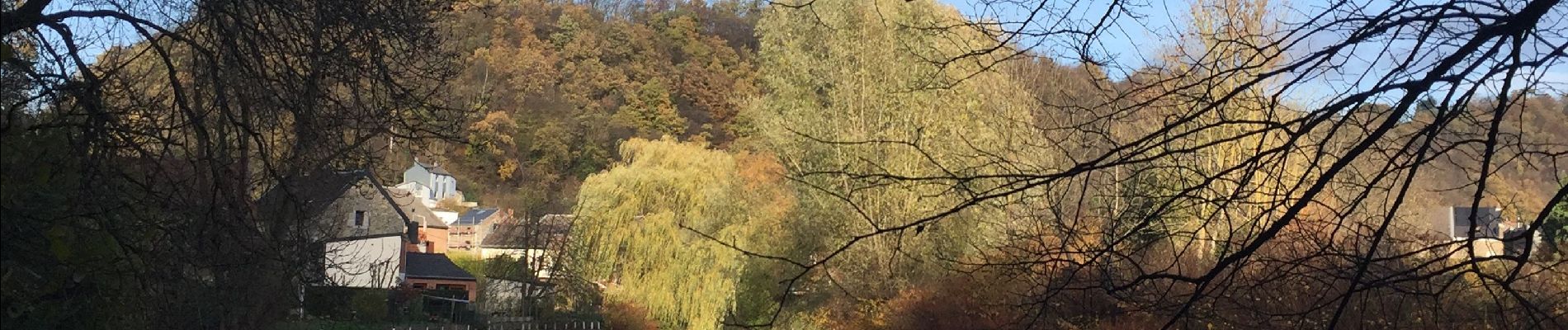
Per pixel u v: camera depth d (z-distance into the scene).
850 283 22.84
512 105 50.84
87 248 5.70
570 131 51.56
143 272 6.42
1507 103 4.24
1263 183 4.79
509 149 52.06
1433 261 4.50
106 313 6.29
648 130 51.69
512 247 41.94
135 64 7.50
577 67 53.03
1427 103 4.38
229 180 7.14
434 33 7.96
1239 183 4.61
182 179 7.01
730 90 52.22
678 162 30.56
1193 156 5.07
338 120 7.72
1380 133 4.19
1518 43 4.09
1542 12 4.02
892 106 22.03
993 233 17.50
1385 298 5.94
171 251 6.83
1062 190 5.58
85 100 5.70
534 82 51.53
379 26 7.34
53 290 5.76
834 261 23.02
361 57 7.50
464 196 55.66
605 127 51.78
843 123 23.05
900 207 21.69
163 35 6.80
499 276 40.72
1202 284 4.63
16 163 4.81
